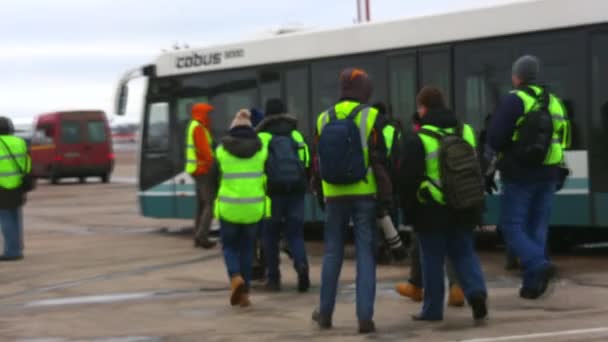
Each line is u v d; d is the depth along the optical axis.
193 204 21.08
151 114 22.00
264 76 19.62
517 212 11.09
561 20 15.32
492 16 16.16
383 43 17.64
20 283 14.38
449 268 10.77
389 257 14.88
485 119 16.22
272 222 12.52
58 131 45.81
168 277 14.38
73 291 13.38
